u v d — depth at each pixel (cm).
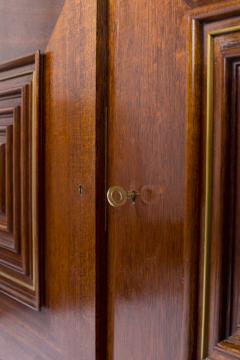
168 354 60
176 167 59
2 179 89
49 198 79
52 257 79
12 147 85
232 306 54
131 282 66
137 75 64
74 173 73
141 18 63
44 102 79
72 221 74
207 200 55
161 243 61
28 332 84
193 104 56
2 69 88
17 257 85
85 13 70
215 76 54
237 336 53
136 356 65
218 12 52
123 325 67
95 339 70
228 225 54
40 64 79
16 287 86
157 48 61
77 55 72
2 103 89
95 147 69
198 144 56
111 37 67
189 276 57
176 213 59
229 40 52
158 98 61
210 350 55
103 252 70
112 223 68
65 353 76
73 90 73
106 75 68
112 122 67
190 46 56
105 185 69
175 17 58
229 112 53
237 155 53
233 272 54
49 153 78
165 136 60
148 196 63
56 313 78
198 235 56
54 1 76
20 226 84
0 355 91
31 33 81
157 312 62
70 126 74
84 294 72
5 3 87
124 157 66
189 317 57
